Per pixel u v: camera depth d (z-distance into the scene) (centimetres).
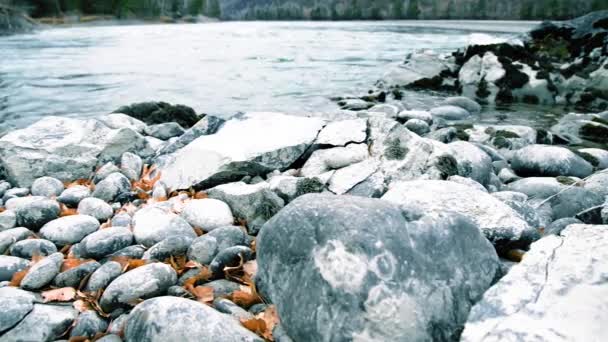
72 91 1186
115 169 488
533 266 246
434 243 254
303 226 256
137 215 367
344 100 1041
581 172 529
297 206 272
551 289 226
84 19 7150
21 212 375
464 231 267
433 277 240
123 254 319
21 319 251
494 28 5053
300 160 474
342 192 405
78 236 348
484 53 1192
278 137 479
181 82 1331
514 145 666
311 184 402
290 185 399
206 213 370
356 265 231
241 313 261
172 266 307
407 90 1226
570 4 9025
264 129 498
